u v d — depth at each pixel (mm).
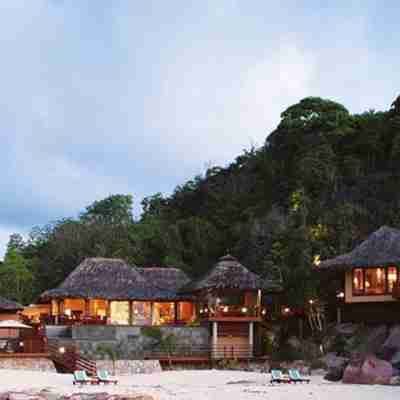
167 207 91625
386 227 49594
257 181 83562
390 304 45219
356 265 46906
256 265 65188
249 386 33844
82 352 47156
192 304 57594
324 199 72000
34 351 44781
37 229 88500
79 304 55750
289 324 53625
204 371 46125
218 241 76688
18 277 73500
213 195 84875
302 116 83875
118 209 91125
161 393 29359
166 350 49750
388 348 41250
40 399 25672
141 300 54031
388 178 72438
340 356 44938
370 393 29734
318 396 28516
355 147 78688
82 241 77125
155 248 77250
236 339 51531
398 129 76250
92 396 25453
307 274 51562
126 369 46344
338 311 49750
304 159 75688
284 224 67312
